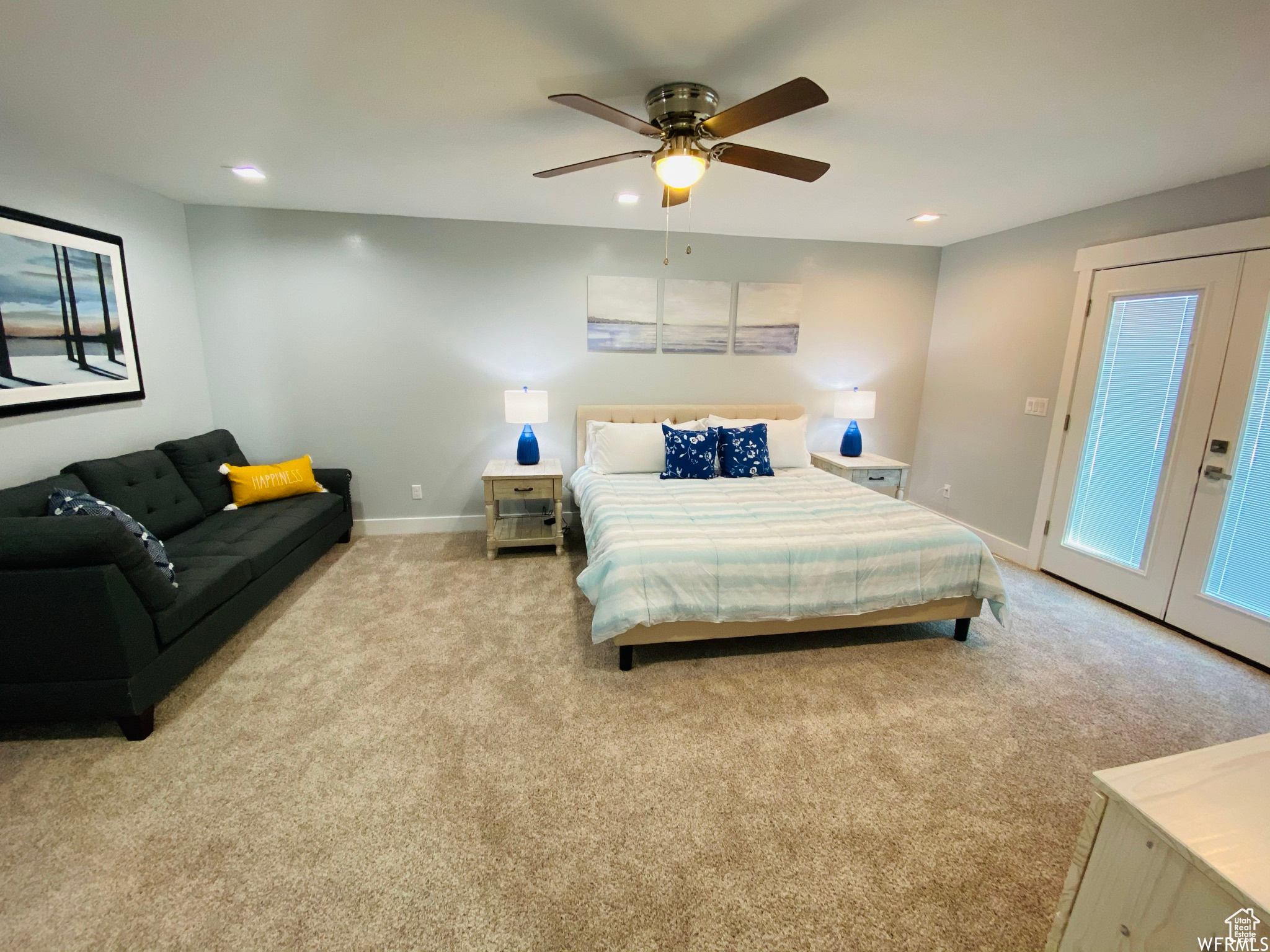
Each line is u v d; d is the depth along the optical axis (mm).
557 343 3920
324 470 3631
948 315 4195
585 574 2328
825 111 1939
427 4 1363
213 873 1366
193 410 3381
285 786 1646
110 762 1726
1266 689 2225
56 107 1950
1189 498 2639
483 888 1340
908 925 1269
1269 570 2361
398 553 3629
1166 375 2723
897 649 2516
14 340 2225
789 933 1245
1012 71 1656
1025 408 3529
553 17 1417
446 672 2270
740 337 4129
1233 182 2434
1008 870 1410
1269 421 2334
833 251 4125
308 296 3543
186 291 3311
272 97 1869
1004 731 1949
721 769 1747
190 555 2430
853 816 1573
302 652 2406
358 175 2703
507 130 2148
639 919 1271
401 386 3785
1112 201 2928
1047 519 3420
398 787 1653
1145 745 1891
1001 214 3248
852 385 4367
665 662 2375
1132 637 2645
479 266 3711
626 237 3850
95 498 2316
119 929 1229
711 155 1889
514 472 3537
